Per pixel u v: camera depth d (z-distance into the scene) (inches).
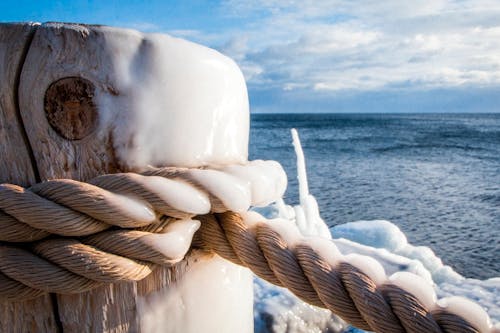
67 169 36.2
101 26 36.1
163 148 36.9
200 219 42.4
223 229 42.6
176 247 36.5
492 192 605.9
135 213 35.4
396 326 37.4
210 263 42.1
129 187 35.5
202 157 38.6
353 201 530.3
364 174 757.3
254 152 1087.6
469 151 1218.0
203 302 40.8
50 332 37.4
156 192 35.7
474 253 338.3
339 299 39.3
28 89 35.0
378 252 150.1
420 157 1051.3
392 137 1769.2
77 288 35.8
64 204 35.4
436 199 552.4
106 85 35.3
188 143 37.6
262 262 41.7
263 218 44.8
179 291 39.4
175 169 37.1
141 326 37.8
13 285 35.8
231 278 43.6
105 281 35.7
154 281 38.2
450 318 35.9
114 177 35.7
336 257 41.5
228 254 42.0
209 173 37.7
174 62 36.7
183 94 37.0
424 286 38.4
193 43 39.1
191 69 37.4
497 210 490.9
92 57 35.0
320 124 3036.4
